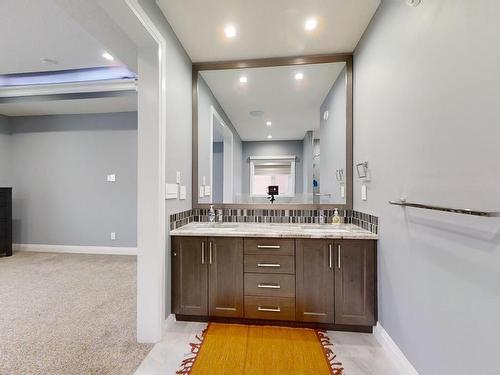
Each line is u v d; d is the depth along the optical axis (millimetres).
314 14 1862
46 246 4297
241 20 1925
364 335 1860
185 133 2312
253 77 2596
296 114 2615
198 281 1980
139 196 1772
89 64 2977
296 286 1911
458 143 1039
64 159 4273
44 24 2232
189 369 1500
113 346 1714
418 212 1325
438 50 1156
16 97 3592
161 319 1801
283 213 2449
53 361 1558
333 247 1873
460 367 1037
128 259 3863
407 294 1441
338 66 2439
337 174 2459
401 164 1481
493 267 887
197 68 2508
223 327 1955
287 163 2631
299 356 1622
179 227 2174
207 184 2652
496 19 868
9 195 4066
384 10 1692
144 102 1776
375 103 1843
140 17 1537
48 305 2332
